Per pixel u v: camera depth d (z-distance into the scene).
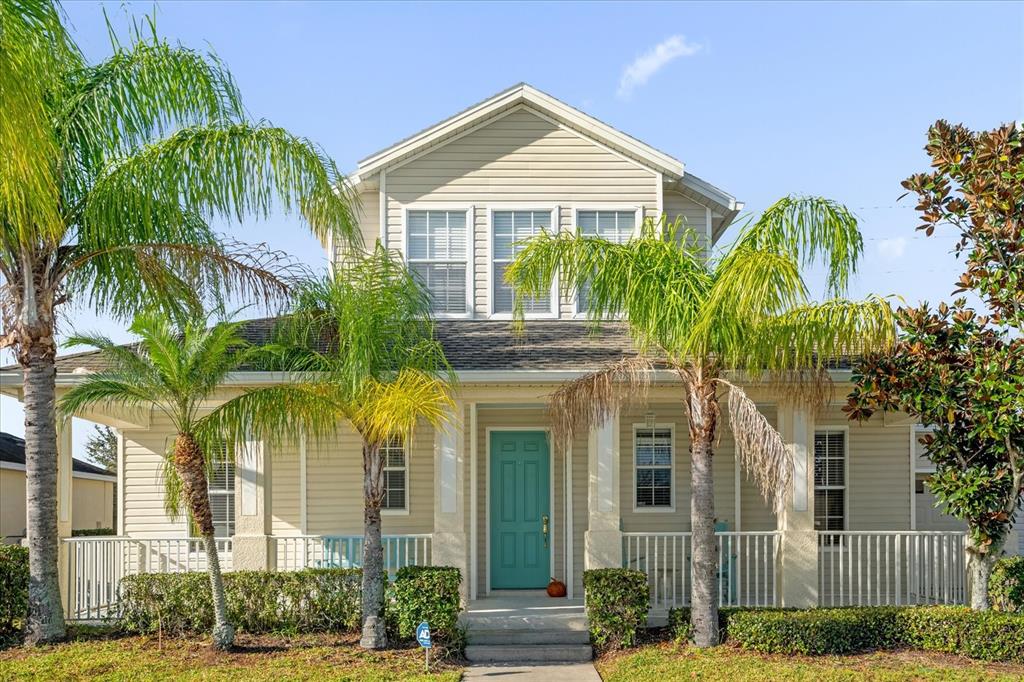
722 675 10.30
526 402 13.77
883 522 16.02
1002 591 12.17
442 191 15.62
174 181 11.25
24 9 9.14
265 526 12.98
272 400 11.39
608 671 10.90
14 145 8.84
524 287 11.67
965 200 11.83
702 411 11.57
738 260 10.27
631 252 11.41
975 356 11.48
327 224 11.66
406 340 11.75
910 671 10.45
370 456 11.76
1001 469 11.64
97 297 12.27
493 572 15.31
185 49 11.71
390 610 12.23
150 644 11.73
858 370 12.14
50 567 11.76
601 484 13.00
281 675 10.36
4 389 12.76
